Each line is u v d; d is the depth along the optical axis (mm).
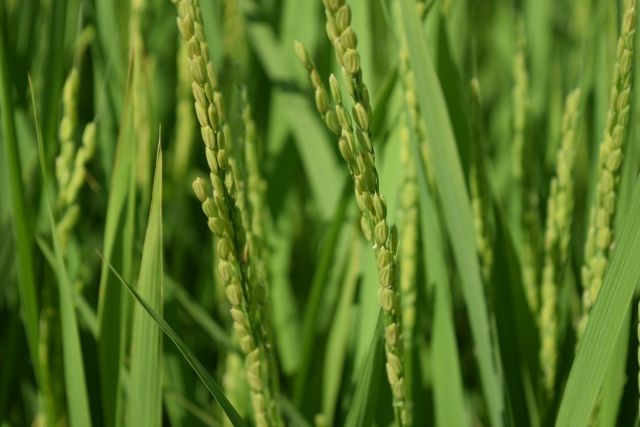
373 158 508
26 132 795
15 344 792
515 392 680
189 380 757
